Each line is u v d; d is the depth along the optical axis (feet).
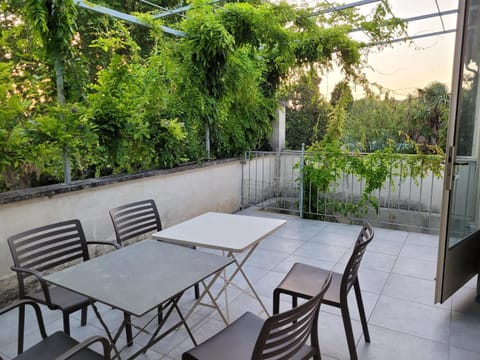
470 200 9.01
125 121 10.80
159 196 12.64
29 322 7.63
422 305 8.35
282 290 6.38
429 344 6.86
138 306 4.23
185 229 7.13
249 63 15.28
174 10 13.11
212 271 5.27
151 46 15.24
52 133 8.77
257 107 17.47
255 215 16.83
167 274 5.16
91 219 10.21
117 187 10.97
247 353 4.63
